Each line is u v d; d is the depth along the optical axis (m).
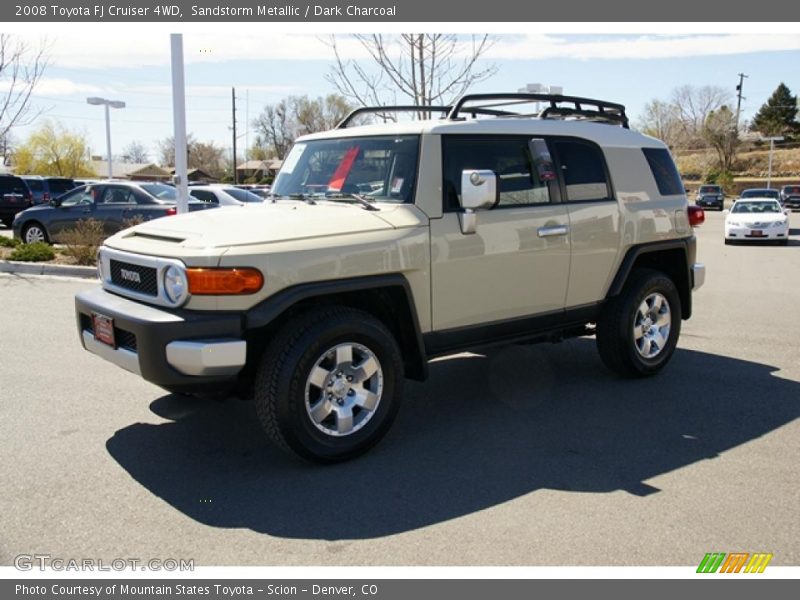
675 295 6.16
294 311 4.30
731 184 76.69
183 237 4.14
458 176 4.78
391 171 4.73
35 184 24.08
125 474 4.14
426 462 4.34
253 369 4.29
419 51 10.02
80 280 11.36
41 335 7.51
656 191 6.11
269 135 73.38
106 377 6.04
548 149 5.32
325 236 4.18
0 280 11.26
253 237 4.00
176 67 10.85
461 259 4.71
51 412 5.18
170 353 3.84
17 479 4.06
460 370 6.43
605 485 4.02
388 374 4.40
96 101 39.69
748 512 3.70
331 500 3.83
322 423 4.25
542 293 5.25
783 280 12.81
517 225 5.00
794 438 4.75
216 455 4.43
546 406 5.40
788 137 96.06
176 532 3.49
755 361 6.76
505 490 3.95
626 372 6.00
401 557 3.27
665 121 96.12
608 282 5.73
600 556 3.28
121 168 78.31
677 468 4.26
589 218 5.46
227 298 3.85
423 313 4.61
